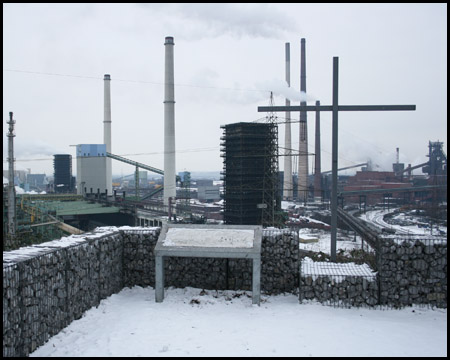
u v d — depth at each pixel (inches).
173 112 4717.0
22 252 507.2
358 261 789.9
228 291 737.0
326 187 5910.4
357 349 493.7
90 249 632.4
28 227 1836.9
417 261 658.2
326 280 666.2
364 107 812.0
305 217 4202.8
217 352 478.0
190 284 770.2
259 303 663.8
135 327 555.2
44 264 498.0
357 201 5802.2
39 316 485.1
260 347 495.5
